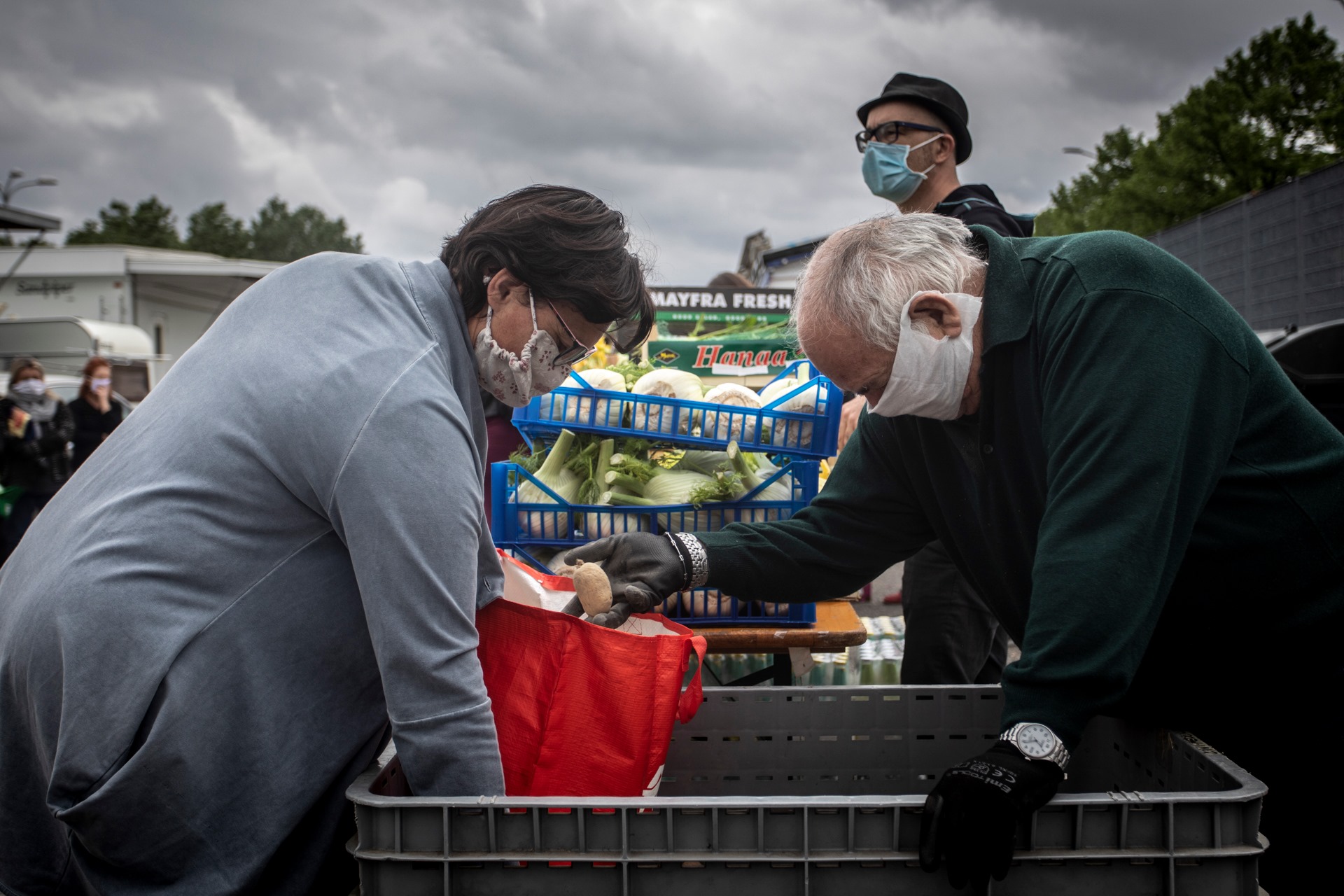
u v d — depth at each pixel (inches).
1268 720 63.5
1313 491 60.1
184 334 1074.1
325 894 58.0
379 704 59.4
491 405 160.6
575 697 61.4
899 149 140.9
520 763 61.5
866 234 65.4
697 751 72.3
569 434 105.5
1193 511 54.9
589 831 46.1
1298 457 60.7
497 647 63.0
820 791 71.9
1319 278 579.8
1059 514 53.1
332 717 57.1
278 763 54.9
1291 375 308.5
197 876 53.8
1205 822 45.4
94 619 52.0
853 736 71.7
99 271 979.9
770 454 104.4
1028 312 60.6
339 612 56.0
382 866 46.8
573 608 71.9
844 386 67.5
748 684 112.3
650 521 103.0
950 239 64.6
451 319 59.4
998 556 68.2
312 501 53.8
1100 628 49.4
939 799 45.4
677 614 99.3
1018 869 46.3
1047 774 46.4
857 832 46.3
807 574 76.2
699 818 45.9
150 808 52.3
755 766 72.2
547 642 62.0
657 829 45.9
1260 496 59.4
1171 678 62.9
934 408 65.5
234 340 57.4
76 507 56.9
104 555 53.3
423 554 51.1
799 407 103.0
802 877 46.1
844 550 76.4
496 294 59.6
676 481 104.1
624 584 73.3
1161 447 52.2
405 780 57.3
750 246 550.0
